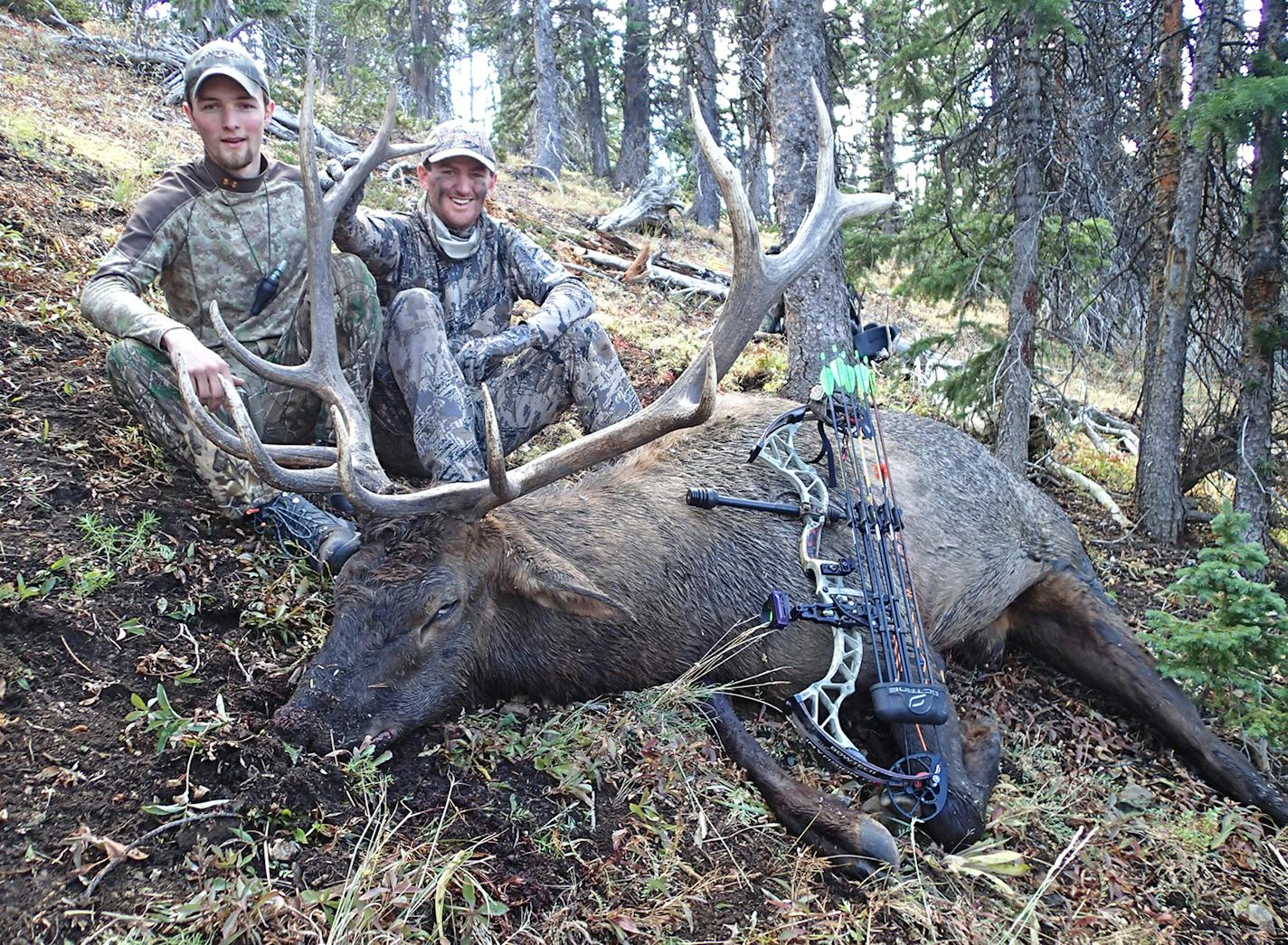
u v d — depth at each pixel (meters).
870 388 4.27
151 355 3.71
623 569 3.68
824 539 4.00
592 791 3.10
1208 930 3.32
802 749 3.70
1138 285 8.21
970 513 4.46
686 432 4.35
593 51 26.45
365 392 4.10
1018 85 6.96
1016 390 6.78
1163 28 6.86
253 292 4.04
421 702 3.15
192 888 2.46
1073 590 4.61
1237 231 7.11
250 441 3.05
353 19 24.89
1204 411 8.10
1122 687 4.43
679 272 11.87
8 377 4.09
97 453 3.88
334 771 2.85
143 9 15.91
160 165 7.98
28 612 3.04
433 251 4.45
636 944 2.66
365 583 3.11
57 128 8.06
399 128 18.20
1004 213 7.61
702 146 3.87
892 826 3.36
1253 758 4.29
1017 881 3.29
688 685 3.65
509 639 3.44
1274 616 4.13
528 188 16.59
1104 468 8.00
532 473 3.36
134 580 3.36
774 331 8.46
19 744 2.67
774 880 3.02
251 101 3.88
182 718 2.87
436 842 2.69
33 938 2.26
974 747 3.72
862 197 4.25
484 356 4.17
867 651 3.74
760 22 8.09
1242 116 5.79
